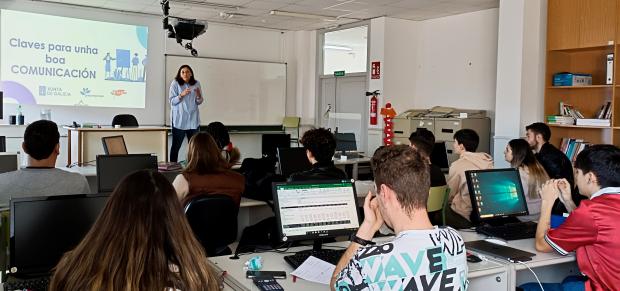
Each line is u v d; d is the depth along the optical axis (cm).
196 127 779
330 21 895
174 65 909
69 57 821
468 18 785
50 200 215
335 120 983
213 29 949
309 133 343
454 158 734
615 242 226
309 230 250
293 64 1035
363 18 857
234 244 408
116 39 856
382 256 159
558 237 245
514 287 242
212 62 945
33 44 794
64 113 823
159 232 131
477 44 771
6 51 776
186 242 136
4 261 224
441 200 372
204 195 321
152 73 892
